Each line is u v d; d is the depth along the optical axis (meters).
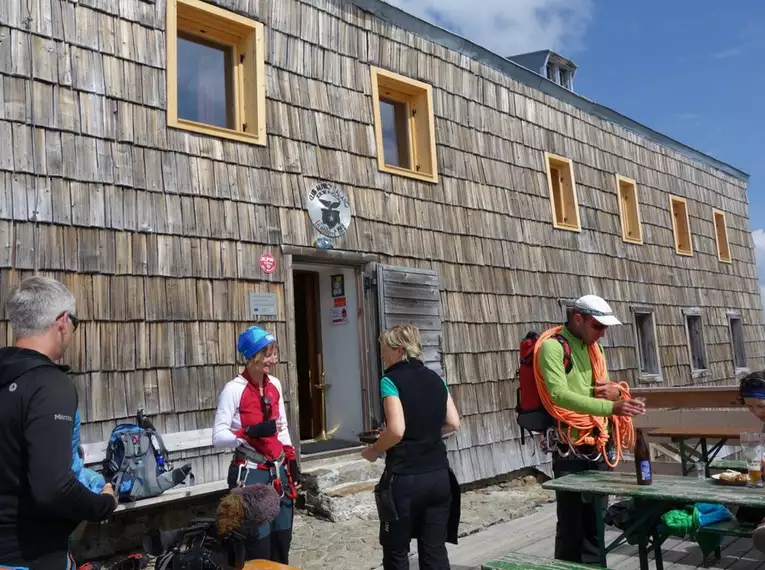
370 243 6.93
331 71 6.88
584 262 9.94
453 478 3.24
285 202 6.25
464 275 7.92
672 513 3.49
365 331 6.79
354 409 6.85
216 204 5.77
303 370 7.21
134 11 5.51
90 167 5.10
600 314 3.73
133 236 5.24
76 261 4.92
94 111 5.18
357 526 5.59
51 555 2.08
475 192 8.30
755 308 15.10
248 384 3.54
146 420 4.97
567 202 9.98
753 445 3.47
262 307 5.91
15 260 4.64
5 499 2.03
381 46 7.45
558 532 3.85
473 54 8.63
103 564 4.80
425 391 3.14
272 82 6.33
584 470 3.94
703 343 12.61
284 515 3.48
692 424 6.54
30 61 4.91
